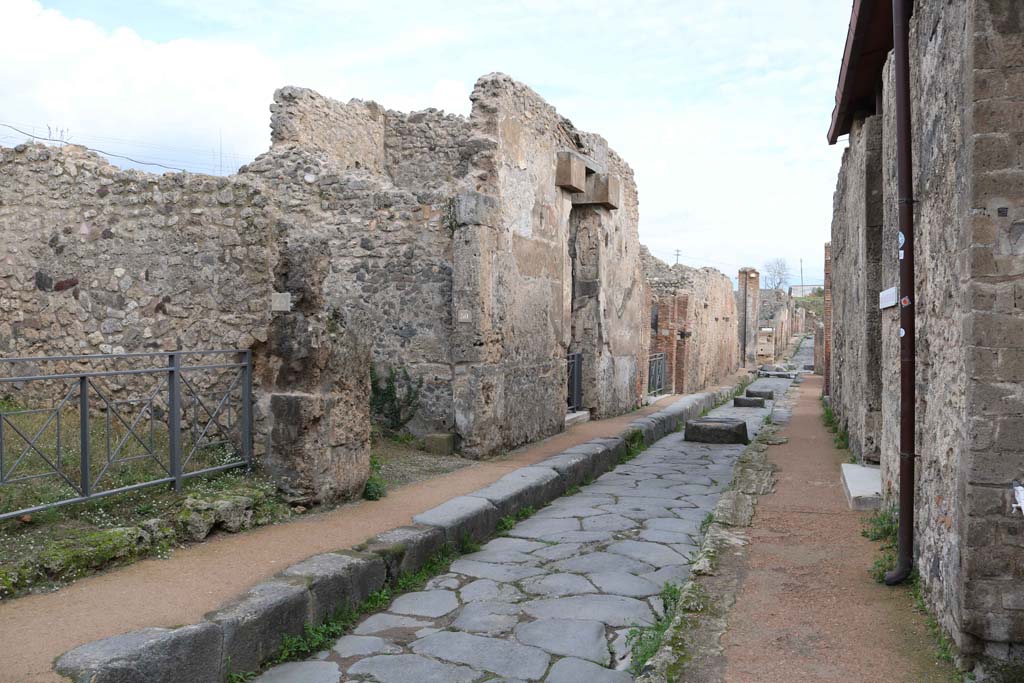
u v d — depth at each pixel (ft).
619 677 11.98
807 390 66.39
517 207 30.48
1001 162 9.90
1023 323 9.86
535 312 32.32
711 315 75.36
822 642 11.29
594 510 22.95
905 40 13.82
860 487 20.74
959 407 10.68
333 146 31.24
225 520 16.21
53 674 9.68
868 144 23.81
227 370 19.53
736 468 26.27
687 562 17.79
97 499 15.75
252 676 11.89
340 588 14.14
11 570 12.36
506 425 29.55
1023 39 9.82
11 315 23.34
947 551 11.23
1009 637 9.94
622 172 44.21
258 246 19.35
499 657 12.69
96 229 21.75
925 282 13.07
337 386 19.13
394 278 28.32
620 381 43.75
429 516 18.39
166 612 11.86
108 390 21.48
